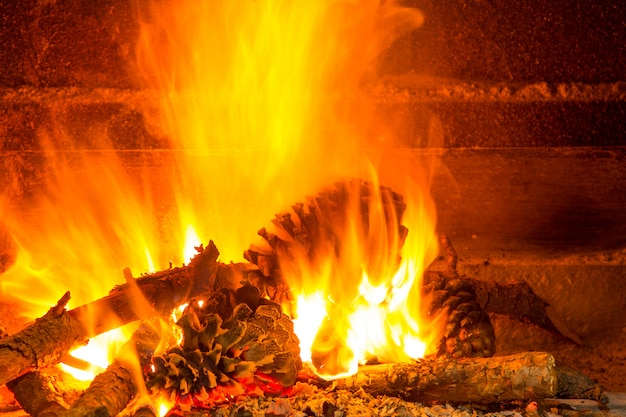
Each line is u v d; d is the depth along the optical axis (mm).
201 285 1940
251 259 1965
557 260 2426
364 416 1604
